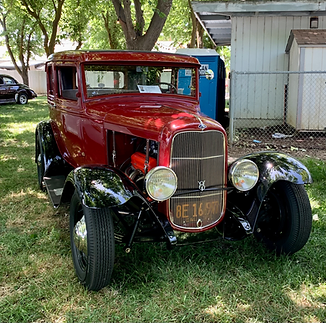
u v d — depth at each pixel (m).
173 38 21.62
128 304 2.86
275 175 3.35
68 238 4.04
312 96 9.47
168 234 3.00
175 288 3.05
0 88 19.45
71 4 20.19
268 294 2.97
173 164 3.00
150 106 3.79
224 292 2.99
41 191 5.63
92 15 19.25
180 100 4.21
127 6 9.08
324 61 9.34
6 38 24.97
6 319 2.70
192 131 3.02
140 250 3.63
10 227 4.30
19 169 6.89
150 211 3.15
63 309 2.82
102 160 3.80
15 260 3.51
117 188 2.93
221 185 3.28
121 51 4.07
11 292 3.02
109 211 2.96
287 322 2.65
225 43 17.52
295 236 3.39
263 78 11.10
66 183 3.37
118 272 3.29
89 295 2.99
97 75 3.99
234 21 10.88
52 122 5.32
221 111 11.32
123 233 3.13
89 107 3.93
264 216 3.62
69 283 3.14
